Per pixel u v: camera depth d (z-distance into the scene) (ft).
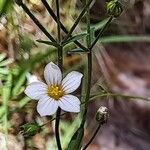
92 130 0.34
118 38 0.33
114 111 0.38
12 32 0.31
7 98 0.28
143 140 0.38
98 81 0.34
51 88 0.20
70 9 0.33
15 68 0.30
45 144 0.30
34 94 0.19
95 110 0.35
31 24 0.31
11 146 0.29
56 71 0.20
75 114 0.32
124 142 0.37
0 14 0.22
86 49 0.20
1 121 0.28
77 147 0.21
